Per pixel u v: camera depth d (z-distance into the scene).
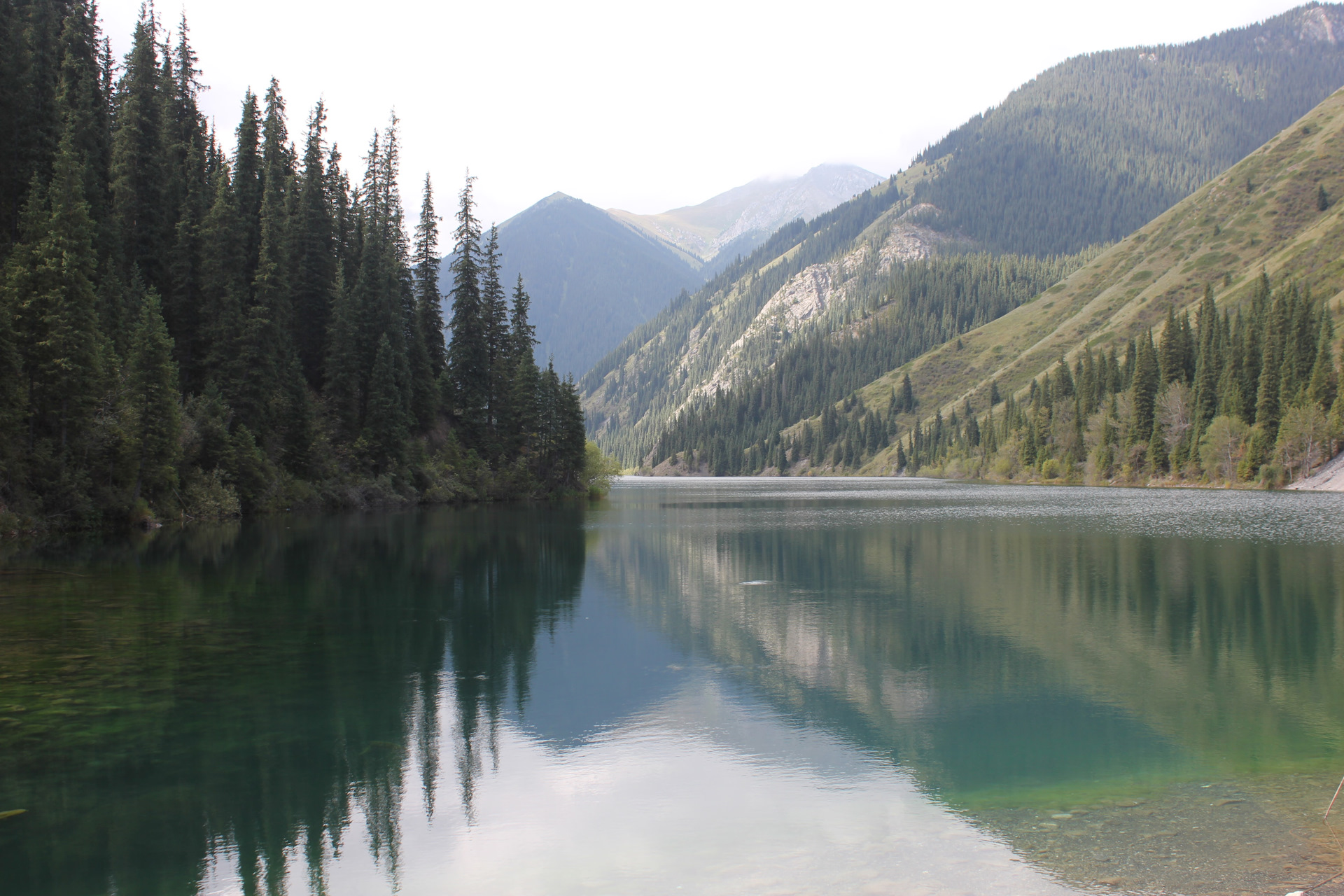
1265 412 127.81
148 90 77.38
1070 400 180.12
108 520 55.44
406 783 16.03
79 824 14.12
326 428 80.75
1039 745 18.16
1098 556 48.75
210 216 71.88
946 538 59.38
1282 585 38.12
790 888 11.76
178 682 22.50
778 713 20.56
